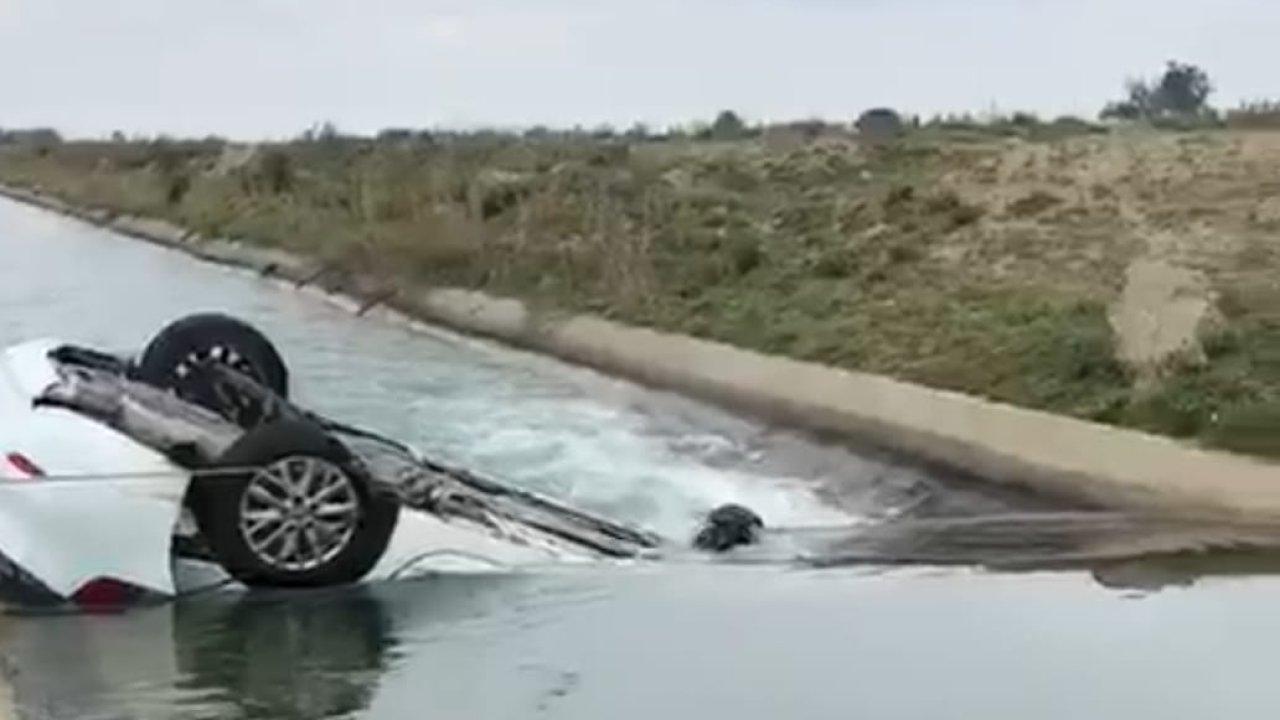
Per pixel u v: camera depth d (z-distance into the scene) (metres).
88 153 132.25
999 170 53.66
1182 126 83.75
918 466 16.00
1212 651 9.06
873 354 23.58
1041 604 10.20
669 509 13.48
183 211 70.88
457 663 8.66
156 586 9.59
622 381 22.97
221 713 7.82
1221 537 12.43
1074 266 31.69
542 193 46.97
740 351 25.44
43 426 9.81
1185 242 33.56
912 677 8.51
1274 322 21.38
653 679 8.44
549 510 11.79
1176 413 17.30
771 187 55.94
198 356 12.32
